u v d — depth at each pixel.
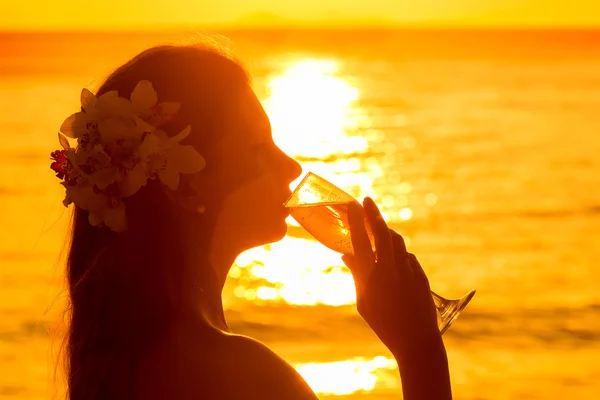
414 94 48.88
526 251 15.73
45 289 12.86
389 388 9.34
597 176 23.34
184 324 1.47
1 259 14.65
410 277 1.57
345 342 11.05
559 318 11.89
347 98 47.47
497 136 31.58
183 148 1.45
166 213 1.51
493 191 21.75
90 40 179.38
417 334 1.53
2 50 129.38
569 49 124.06
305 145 30.52
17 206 19.05
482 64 80.50
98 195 1.45
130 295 1.49
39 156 25.89
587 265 14.69
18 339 10.45
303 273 14.58
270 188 1.59
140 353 1.45
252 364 1.38
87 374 1.48
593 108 39.56
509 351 10.59
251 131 1.58
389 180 23.62
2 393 8.81
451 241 16.66
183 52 1.58
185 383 1.40
